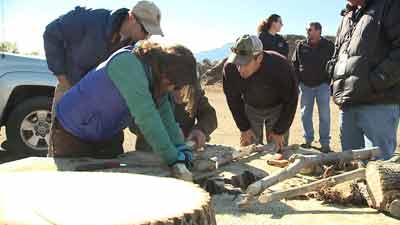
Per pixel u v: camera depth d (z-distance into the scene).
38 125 6.85
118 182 1.78
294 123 15.09
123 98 3.45
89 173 1.94
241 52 5.17
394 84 4.65
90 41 4.68
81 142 3.93
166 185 1.76
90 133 3.87
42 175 1.88
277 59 5.29
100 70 3.57
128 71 3.27
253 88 5.42
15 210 1.42
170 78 3.22
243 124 5.68
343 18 5.04
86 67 4.75
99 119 3.74
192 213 1.49
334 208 3.67
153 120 3.31
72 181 1.78
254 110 5.70
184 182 1.83
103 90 3.55
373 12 4.59
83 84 3.71
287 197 3.73
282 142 5.61
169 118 3.72
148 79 3.29
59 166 3.63
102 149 4.09
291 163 4.37
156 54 3.25
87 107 3.70
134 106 3.28
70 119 3.83
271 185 3.77
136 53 3.33
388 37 4.57
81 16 4.75
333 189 3.83
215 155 4.71
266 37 8.51
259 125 5.79
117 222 1.36
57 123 3.93
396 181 3.62
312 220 3.35
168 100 3.72
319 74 8.77
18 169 3.48
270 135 5.58
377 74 4.59
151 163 3.94
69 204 1.49
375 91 4.65
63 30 4.75
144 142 4.55
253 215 3.37
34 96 6.87
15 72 6.79
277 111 5.66
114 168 3.73
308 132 9.18
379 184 3.61
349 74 4.74
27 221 1.34
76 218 1.37
